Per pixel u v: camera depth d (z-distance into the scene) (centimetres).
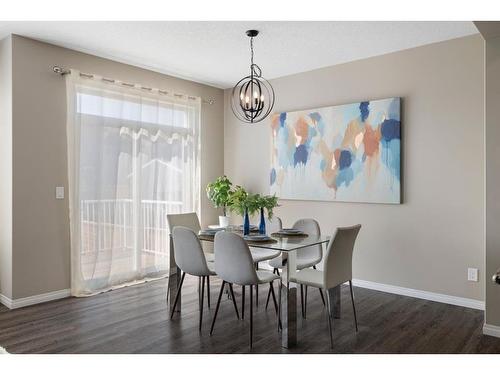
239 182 572
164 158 497
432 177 400
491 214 310
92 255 425
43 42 392
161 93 493
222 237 303
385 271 434
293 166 501
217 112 579
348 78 459
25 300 381
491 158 310
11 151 371
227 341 301
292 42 394
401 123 419
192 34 374
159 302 397
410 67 413
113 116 443
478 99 373
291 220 509
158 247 491
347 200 455
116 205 446
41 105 390
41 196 391
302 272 340
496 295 309
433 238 401
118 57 440
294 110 508
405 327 330
